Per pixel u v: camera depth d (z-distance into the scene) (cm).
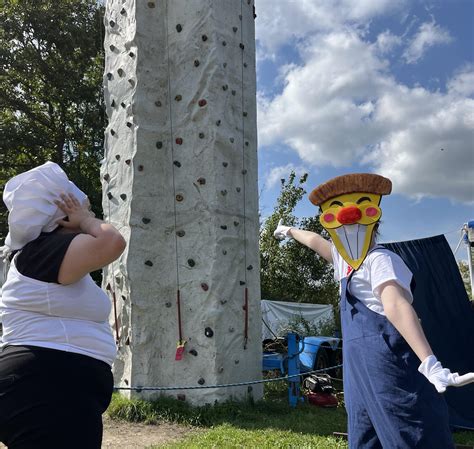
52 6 2302
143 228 809
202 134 818
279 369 934
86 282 230
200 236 802
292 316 1605
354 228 296
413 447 252
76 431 204
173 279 810
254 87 914
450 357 677
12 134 2277
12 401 203
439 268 705
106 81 897
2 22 2227
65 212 233
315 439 614
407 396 259
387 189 304
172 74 852
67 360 212
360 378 278
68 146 2572
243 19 898
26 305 218
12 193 233
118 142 850
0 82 2345
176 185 829
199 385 764
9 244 233
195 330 781
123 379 797
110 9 912
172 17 862
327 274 2370
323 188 311
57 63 2358
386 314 265
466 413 685
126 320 801
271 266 2330
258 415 753
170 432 669
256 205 890
